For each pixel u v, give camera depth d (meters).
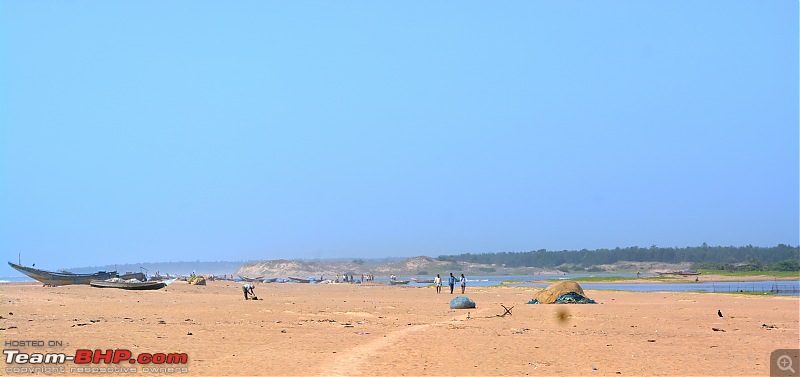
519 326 31.28
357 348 22.75
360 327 29.77
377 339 25.27
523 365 20.11
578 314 38.44
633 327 31.30
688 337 27.48
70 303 42.81
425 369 19.11
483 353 22.20
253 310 38.84
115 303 44.06
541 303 49.00
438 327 30.27
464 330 29.06
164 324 29.55
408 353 21.84
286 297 58.22
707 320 35.09
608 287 113.25
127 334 25.28
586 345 24.61
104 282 63.09
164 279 99.44
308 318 34.06
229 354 21.05
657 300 55.69
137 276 81.25
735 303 50.69
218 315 35.00
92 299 47.44
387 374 18.27
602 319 35.22
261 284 104.00
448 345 23.94
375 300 54.25
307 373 18.09
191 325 29.34
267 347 22.67
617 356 22.06
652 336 27.72
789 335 28.39
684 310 42.12
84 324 28.50
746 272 180.12
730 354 22.77
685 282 134.88
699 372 19.42
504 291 78.31
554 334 28.00
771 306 46.91
